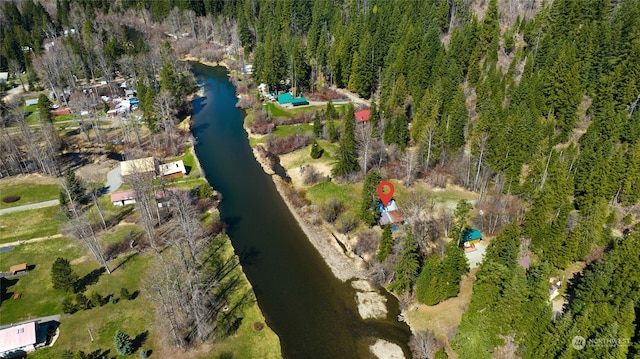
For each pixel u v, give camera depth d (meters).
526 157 85.50
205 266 72.50
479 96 105.69
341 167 93.12
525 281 51.78
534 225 69.44
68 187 86.44
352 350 58.84
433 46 126.94
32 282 68.62
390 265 69.25
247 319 62.91
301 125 122.56
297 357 57.88
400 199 85.88
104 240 77.56
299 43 144.00
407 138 101.06
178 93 131.88
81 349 57.22
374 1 174.88
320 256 75.50
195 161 106.25
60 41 166.38
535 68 105.50
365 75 132.38
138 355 56.34
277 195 93.25
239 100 144.62
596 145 84.31
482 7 160.75
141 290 66.69
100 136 115.25
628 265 53.91
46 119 116.06
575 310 54.09
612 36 101.00
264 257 75.38
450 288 62.16
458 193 87.44
